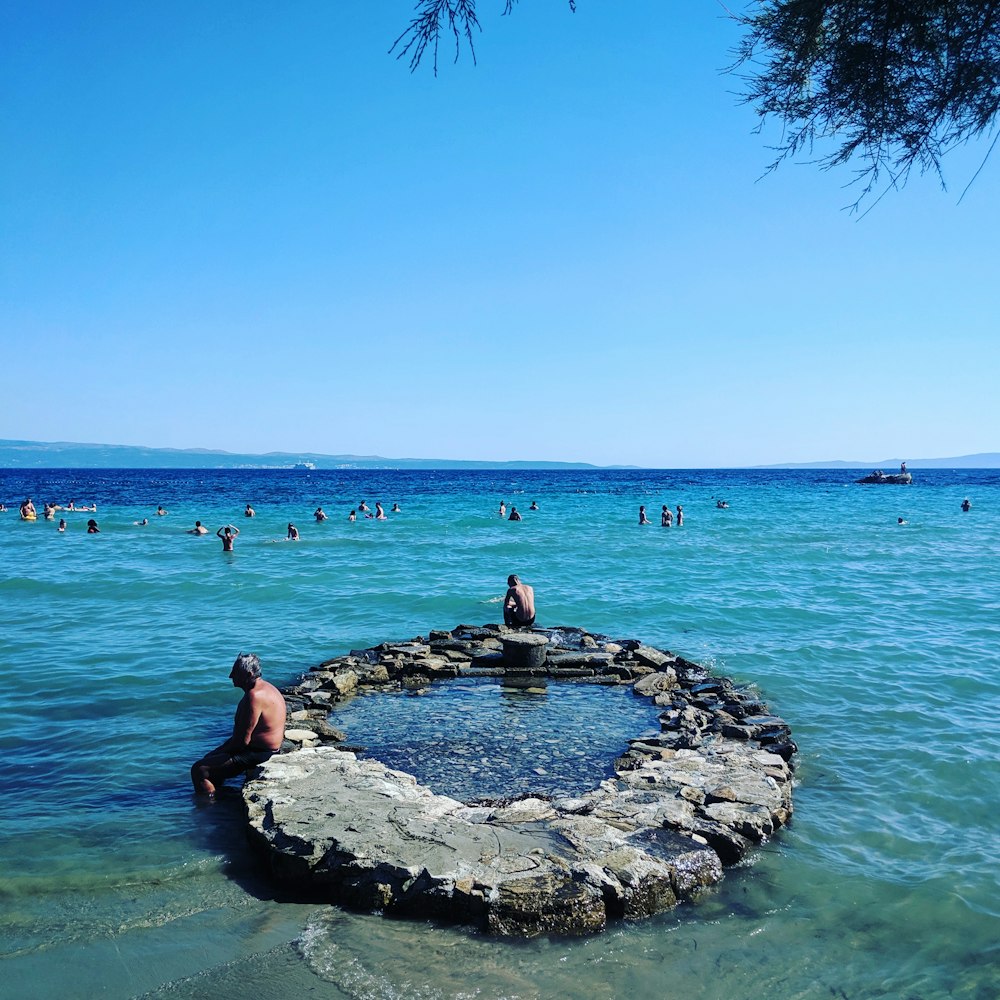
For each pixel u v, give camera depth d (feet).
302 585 80.12
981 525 159.43
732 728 36.32
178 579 83.05
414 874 21.88
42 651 52.29
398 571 90.53
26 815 27.91
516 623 59.11
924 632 59.06
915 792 30.17
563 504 242.78
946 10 13.83
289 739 34.35
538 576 87.20
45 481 497.05
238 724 30.94
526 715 40.19
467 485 442.91
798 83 15.58
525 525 158.40
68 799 29.40
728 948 20.20
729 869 24.34
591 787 30.45
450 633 57.67
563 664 49.37
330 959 19.33
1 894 22.44
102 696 42.37
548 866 22.26
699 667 48.80
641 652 50.26
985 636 57.52
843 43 14.69
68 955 19.43
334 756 31.58
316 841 23.45
